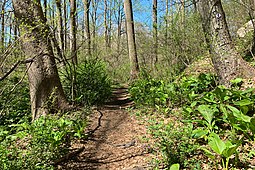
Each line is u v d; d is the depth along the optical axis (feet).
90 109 26.73
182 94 23.66
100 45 41.55
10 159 12.80
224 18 22.20
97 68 35.53
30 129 15.81
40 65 22.13
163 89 26.02
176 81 27.61
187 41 25.35
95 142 18.33
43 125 16.98
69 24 25.95
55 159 14.67
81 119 21.80
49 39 22.07
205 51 24.99
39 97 22.34
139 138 18.15
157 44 28.27
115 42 68.59
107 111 27.76
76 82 28.73
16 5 19.84
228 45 22.04
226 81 21.85
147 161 14.49
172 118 21.18
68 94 28.27
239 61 21.90
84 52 35.06
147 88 30.63
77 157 15.87
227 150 11.18
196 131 14.65
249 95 18.16
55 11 20.90
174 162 13.28
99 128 21.59
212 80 24.73
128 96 38.99
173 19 25.86
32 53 20.85
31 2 19.97
